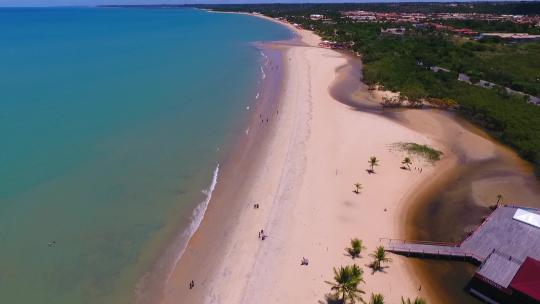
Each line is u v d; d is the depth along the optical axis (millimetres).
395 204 49594
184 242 42281
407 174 56594
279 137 66688
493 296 36062
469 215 48406
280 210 47375
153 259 39875
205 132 68250
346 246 41844
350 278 35312
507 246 40250
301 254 40562
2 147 57594
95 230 43219
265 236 43062
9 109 72625
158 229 44031
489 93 89562
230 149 62406
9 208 44875
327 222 45469
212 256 40438
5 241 40500
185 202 48812
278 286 36812
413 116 79562
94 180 51812
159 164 57031
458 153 64312
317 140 65562
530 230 40906
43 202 46594
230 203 48844
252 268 38844
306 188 51875
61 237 41781
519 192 53812
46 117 70125
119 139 63656
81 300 34969
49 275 37250
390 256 41062
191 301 35375
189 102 82750
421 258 41188
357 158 59969
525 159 63125
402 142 65688
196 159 58969
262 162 58500
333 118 75812
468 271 39750
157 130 68062
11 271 37281
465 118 79500
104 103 79312
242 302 35250
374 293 36219
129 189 50688
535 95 95938
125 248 41094
